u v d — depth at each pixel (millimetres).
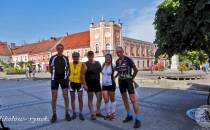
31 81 25281
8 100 10922
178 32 6391
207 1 5457
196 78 23312
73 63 7090
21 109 8609
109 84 7016
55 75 6836
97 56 57750
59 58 6879
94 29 58688
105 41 57250
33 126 6320
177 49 6801
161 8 6594
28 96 12312
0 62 69938
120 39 59781
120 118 7074
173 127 6062
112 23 57281
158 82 16547
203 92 12422
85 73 7027
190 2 5926
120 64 6578
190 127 6043
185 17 6000
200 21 5715
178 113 7555
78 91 7043
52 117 6816
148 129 5945
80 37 66312
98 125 6355
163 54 7055
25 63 65312
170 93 12359
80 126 6277
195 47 6777
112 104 7098
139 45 68250
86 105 9188
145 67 70375
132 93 6336
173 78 23234
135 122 6168
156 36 6836
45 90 15109
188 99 10234
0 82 24734
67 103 6988
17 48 87750
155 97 11000
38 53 74812
